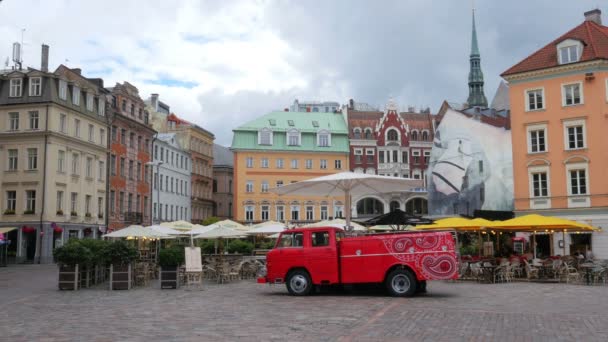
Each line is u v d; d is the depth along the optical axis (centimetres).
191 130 8744
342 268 2045
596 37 4766
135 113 7075
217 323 1377
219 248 4044
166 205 7819
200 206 9081
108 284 2622
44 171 5247
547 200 4709
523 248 4894
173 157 8125
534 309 1627
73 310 1652
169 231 3559
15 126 5388
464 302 1814
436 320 1409
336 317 1471
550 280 2761
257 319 1442
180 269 2589
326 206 8544
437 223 2958
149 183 7325
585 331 1247
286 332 1240
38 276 3334
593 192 4525
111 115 6366
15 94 5406
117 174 6519
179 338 1172
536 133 4838
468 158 6694
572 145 4675
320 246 2078
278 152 8562
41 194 5234
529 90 4888
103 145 6241
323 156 8644
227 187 9869
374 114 9000
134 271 2584
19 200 5278
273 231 3575
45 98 5344
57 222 5375
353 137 8706
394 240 2014
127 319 1453
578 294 2072
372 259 2025
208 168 9425
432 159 7119
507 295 2038
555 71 4734
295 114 9050
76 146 5709
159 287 2470
